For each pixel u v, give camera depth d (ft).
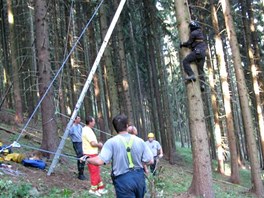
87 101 69.62
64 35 64.28
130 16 73.92
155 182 20.95
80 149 31.55
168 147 74.18
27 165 30.19
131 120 54.70
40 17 35.83
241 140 119.14
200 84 31.89
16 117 54.08
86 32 73.26
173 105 144.36
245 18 64.85
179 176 53.67
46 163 33.04
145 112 124.98
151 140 42.78
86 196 26.13
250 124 52.21
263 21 76.38
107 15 68.95
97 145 27.45
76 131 32.04
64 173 31.73
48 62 35.73
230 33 52.47
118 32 58.85
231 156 64.18
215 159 99.76
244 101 52.24
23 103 74.79
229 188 55.16
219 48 61.16
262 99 72.23
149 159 15.80
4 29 68.85
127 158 15.43
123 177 15.29
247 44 63.98
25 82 72.69
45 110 35.12
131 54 84.53
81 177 31.12
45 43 35.68
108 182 33.30
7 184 23.18
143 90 110.73
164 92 79.66
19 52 67.51
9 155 30.40
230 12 52.90
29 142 43.88
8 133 45.52
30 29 65.21
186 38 30.89
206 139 31.94
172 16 80.28
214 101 75.20
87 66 75.77
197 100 31.24
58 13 64.03
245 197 48.37
